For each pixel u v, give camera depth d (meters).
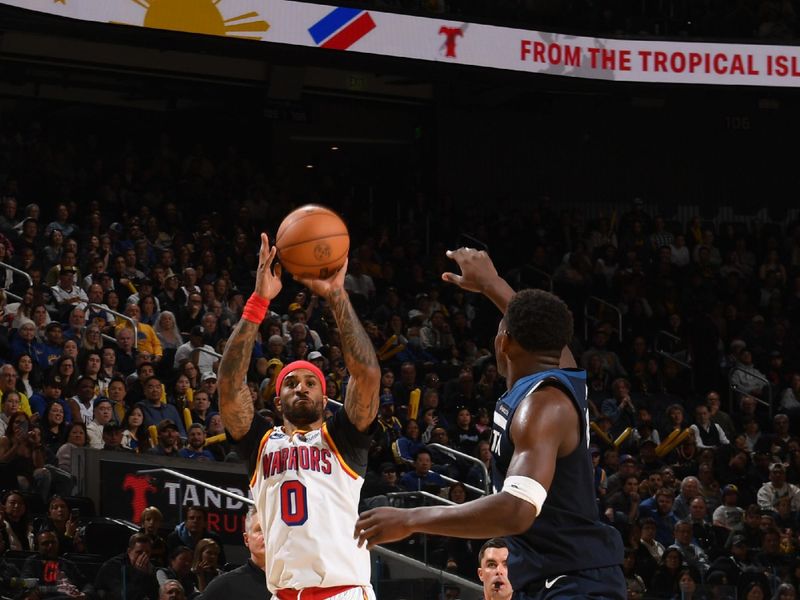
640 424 38.31
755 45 47.69
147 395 29.69
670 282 47.09
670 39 47.06
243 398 11.31
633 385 42.00
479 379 39.12
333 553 11.12
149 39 39.81
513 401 8.28
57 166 44.19
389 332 40.34
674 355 44.78
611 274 47.66
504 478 8.31
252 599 14.95
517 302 8.65
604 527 8.38
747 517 33.12
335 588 11.16
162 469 26.05
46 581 21.22
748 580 29.27
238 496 25.20
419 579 24.36
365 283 42.75
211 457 28.56
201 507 26.19
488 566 14.18
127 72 48.81
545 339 8.55
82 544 23.86
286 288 40.78
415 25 43.47
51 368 30.12
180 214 42.81
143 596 21.05
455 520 7.56
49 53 46.84
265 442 11.43
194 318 35.91
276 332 35.84
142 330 33.97
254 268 41.81
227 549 26.25
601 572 8.29
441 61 43.75
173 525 25.94
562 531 8.26
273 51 41.56
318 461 11.29
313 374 11.63
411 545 25.58
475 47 44.41
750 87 47.38
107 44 47.66
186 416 30.33
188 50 40.56
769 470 36.78
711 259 49.78
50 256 37.31
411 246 46.47
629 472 32.78
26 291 33.69
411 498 26.11
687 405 41.69
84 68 47.78
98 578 21.11
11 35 45.69
